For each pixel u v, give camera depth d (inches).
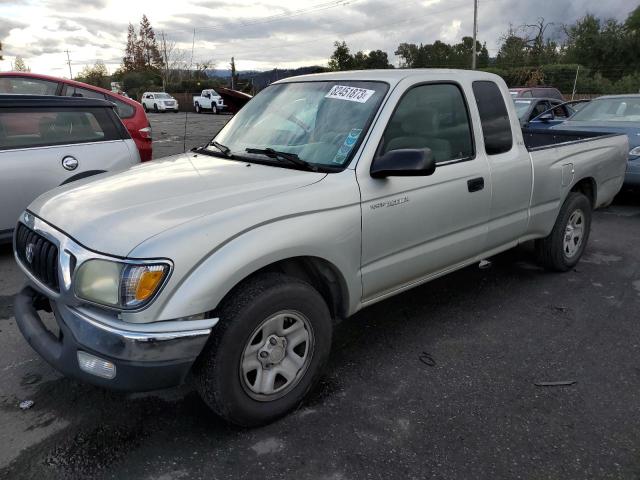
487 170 153.5
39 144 212.2
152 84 2524.6
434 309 171.6
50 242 108.0
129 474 98.7
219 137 158.2
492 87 162.9
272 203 108.3
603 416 116.5
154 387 96.6
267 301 104.7
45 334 108.0
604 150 209.3
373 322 161.9
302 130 138.3
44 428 111.6
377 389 126.5
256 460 102.5
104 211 106.7
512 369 135.9
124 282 93.1
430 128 141.3
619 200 341.7
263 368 109.6
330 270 120.3
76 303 99.4
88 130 226.7
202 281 95.9
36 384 127.6
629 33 2020.2
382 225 125.8
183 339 95.1
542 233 185.6
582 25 2119.8
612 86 1651.1
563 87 1674.5
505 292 185.9
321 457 103.3
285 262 117.7
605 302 177.9
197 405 119.6
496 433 110.5
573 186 195.2
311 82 152.0
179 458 102.9
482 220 155.5
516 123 168.9
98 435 109.4
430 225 138.4
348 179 120.5
